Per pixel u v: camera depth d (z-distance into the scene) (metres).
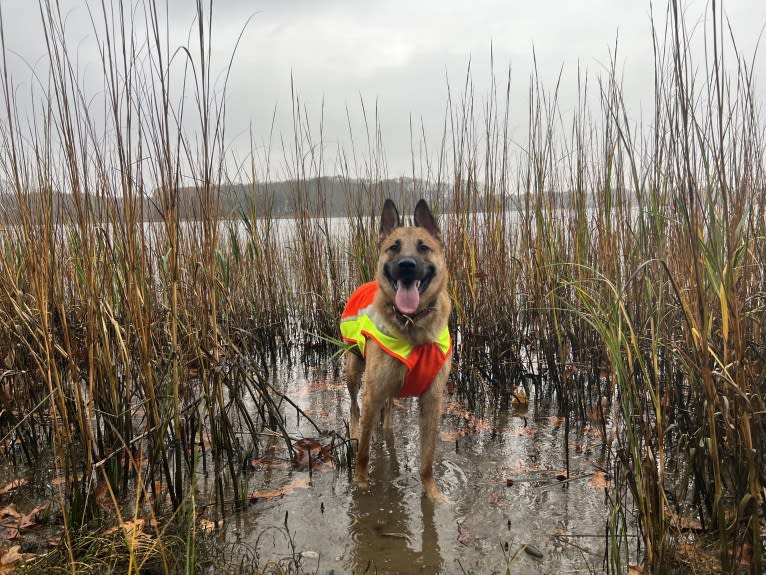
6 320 1.64
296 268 3.02
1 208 1.75
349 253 2.63
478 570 1.21
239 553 1.26
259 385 1.79
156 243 1.90
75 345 1.57
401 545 1.29
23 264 1.84
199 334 1.63
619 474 1.30
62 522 1.34
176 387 1.37
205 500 1.46
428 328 1.51
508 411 2.06
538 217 2.15
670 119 1.12
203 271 1.48
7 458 1.65
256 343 2.65
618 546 1.10
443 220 2.59
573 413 1.95
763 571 1.10
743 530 1.07
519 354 2.23
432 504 1.46
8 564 1.17
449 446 1.79
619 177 1.83
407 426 1.97
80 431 1.32
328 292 2.83
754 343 1.35
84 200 1.48
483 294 2.32
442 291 1.61
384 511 1.43
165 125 1.29
